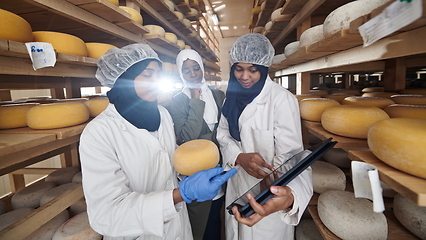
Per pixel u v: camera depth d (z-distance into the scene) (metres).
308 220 1.26
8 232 0.78
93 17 1.34
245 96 1.04
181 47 2.78
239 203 0.65
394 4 0.31
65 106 1.03
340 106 0.86
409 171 0.40
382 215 0.76
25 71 0.95
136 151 0.75
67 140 1.10
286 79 4.94
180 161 0.75
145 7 2.05
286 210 0.72
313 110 1.08
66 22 1.56
